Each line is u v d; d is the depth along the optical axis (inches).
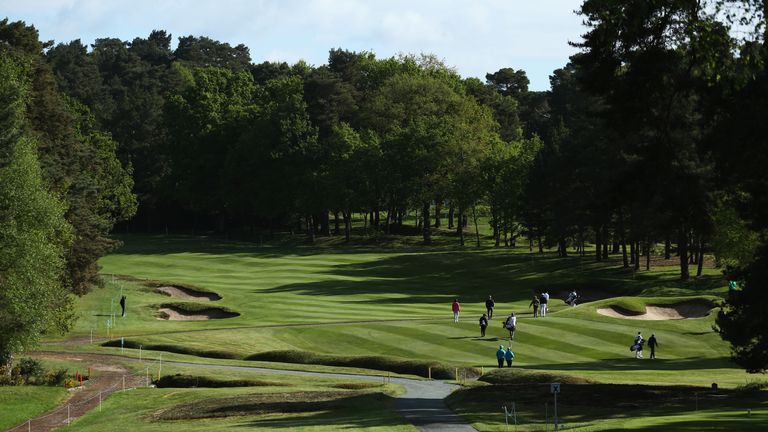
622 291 3715.6
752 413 1238.9
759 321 1456.7
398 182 5354.3
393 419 1358.3
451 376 2119.8
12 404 1824.6
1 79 2460.6
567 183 4389.8
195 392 1855.3
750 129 1293.1
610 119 1483.8
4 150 2217.0
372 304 3472.0
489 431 1219.9
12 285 2065.7
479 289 3976.4
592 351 2522.1
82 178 3341.5
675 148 1473.9
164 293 3661.4
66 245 2871.6
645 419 1210.6
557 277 4175.7
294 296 3671.3
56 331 2519.7
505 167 5196.9
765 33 984.3
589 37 1398.9
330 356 2352.4
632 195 1494.8
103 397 1884.8
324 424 1323.8
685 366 2263.8
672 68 1352.1
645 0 1138.7
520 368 2181.3
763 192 1387.8
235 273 4429.1
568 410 1403.8
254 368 2244.1
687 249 3865.7
